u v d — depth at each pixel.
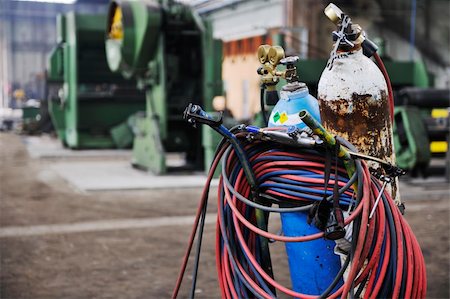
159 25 8.26
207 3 19.95
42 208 6.31
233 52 18.17
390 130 1.90
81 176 8.63
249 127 1.79
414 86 9.81
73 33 11.94
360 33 1.83
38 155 11.58
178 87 8.93
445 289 3.66
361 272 1.71
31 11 34.62
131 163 9.87
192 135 9.06
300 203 1.78
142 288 3.73
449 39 14.02
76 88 12.15
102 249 4.64
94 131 12.59
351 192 1.71
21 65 34.62
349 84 1.80
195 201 6.66
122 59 8.65
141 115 9.55
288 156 1.76
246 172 1.81
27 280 3.88
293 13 15.44
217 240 1.88
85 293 3.63
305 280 1.88
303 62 8.13
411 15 15.16
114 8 9.18
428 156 7.71
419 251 1.74
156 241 4.89
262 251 1.90
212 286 3.78
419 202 6.69
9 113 33.72
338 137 1.66
